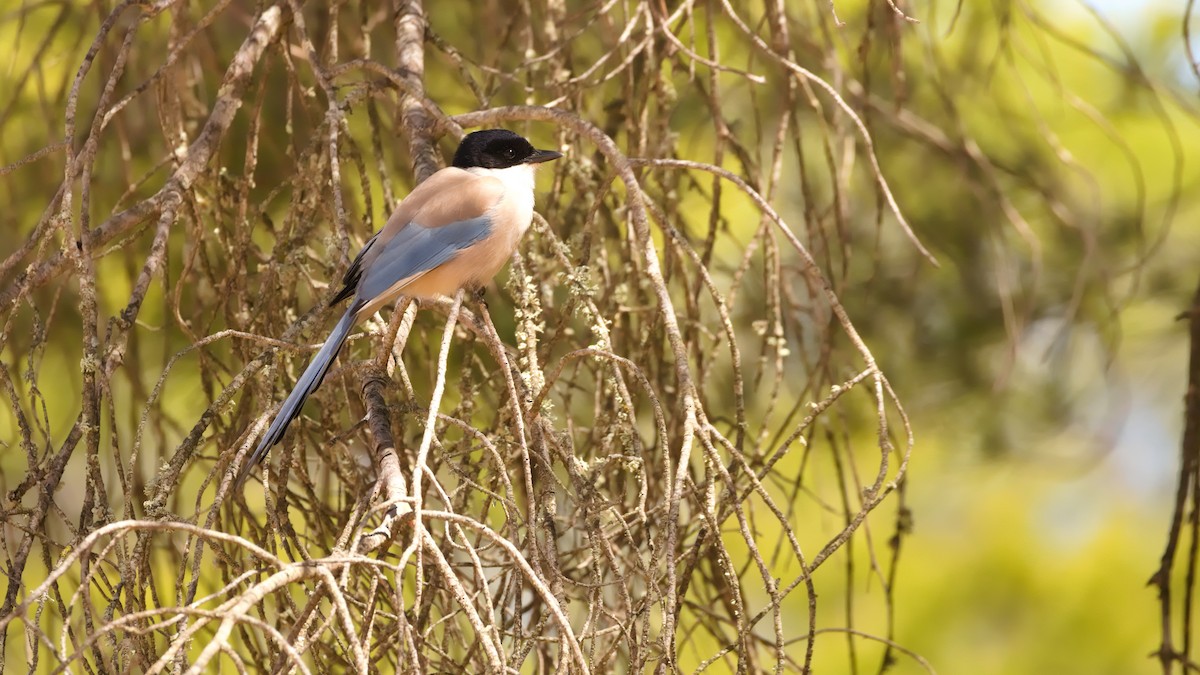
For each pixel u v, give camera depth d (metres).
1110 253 14.29
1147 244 14.37
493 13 11.36
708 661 6.33
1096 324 14.28
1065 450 14.79
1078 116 14.75
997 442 14.76
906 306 14.30
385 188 9.20
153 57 11.58
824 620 16.08
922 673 15.91
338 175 7.91
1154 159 14.59
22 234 12.20
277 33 9.24
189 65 10.91
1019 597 16.36
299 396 7.29
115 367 7.03
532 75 9.75
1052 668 16.02
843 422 9.41
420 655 5.90
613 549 7.18
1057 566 16.47
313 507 7.87
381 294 8.33
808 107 13.57
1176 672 15.70
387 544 6.06
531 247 8.91
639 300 9.20
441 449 6.66
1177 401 15.66
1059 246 14.30
